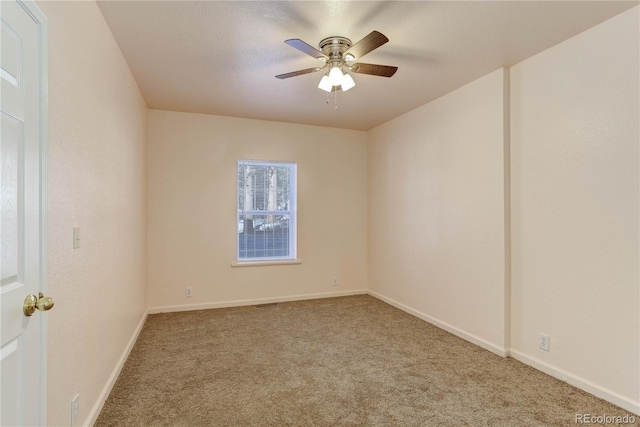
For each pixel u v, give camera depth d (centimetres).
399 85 307
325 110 386
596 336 208
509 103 268
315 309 402
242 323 349
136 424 180
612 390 200
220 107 377
